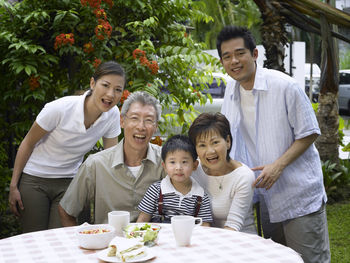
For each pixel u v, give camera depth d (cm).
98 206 257
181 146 233
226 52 244
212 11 1662
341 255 388
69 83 410
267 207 261
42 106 410
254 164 272
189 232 182
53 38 399
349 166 675
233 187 242
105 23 382
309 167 254
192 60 415
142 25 405
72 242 189
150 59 406
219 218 247
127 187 254
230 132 246
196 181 254
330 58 560
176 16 456
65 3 385
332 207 555
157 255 172
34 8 388
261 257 168
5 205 411
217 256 170
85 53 395
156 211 242
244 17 1709
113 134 318
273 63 458
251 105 262
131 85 400
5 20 394
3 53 388
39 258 169
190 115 452
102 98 271
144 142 244
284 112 247
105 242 181
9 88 397
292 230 255
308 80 1419
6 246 184
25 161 288
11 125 398
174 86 434
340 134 692
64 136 281
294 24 470
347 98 1401
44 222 295
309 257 252
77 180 257
